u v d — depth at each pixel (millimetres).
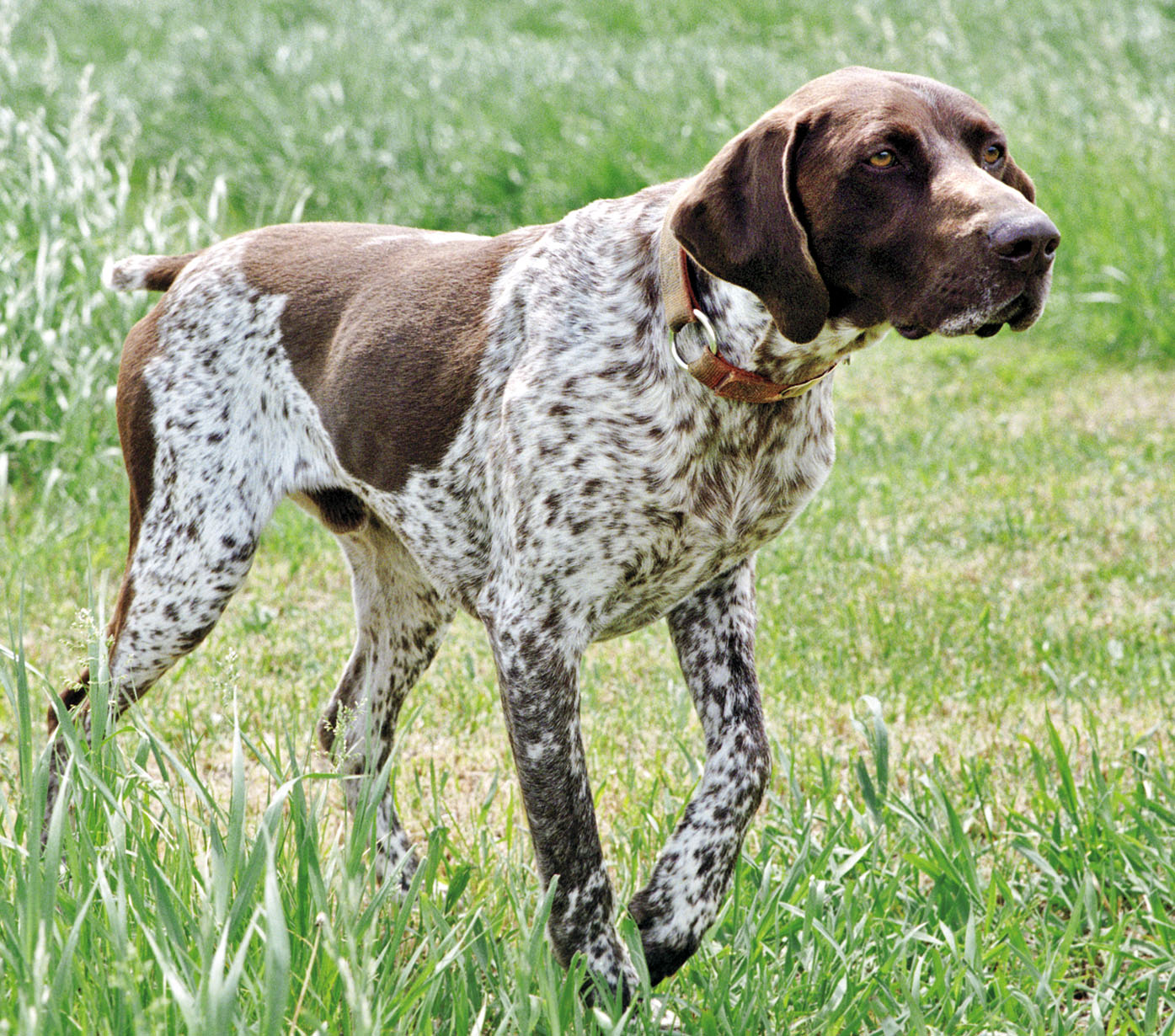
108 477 12039
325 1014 4332
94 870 4496
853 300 5309
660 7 30812
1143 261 16797
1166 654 9188
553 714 5590
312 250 6836
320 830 5641
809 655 9281
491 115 21766
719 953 5465
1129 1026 5270
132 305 12742
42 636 9344
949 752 7855
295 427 6660
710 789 5613
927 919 5848
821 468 5820
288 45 25297
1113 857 6246
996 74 22516
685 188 5645
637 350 5543
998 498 12430
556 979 4938
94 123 21672
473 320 6055
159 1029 3773
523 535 5672
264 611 9922
